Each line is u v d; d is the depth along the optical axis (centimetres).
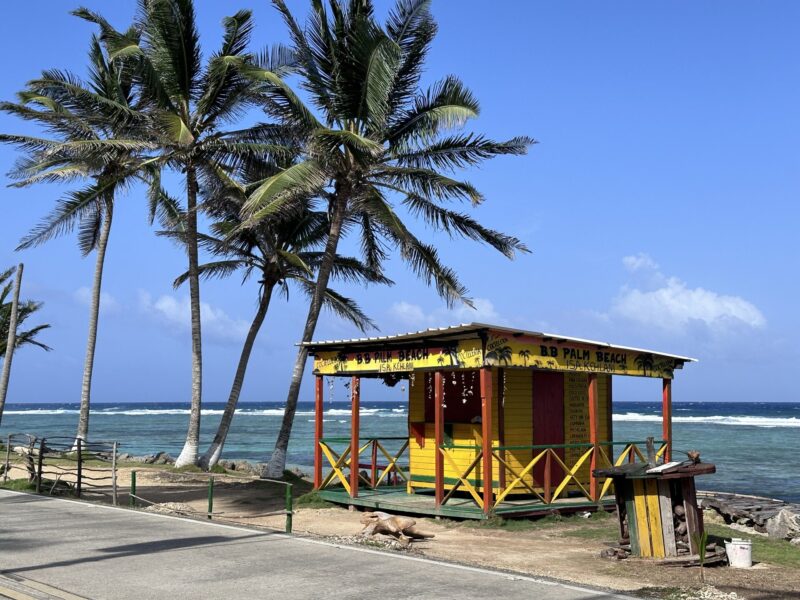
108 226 3038
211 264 2884
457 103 2150
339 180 2278
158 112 2228
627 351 1714
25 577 872
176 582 852
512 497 1645
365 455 4038
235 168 2419
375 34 2022
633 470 1125
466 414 1709
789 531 1560
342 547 1080
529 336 1505
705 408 19362
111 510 1466
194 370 2548
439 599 778
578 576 998
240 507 1731
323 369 1778
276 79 2042
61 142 2473
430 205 2308
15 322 2725
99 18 2448
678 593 877
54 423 10238
